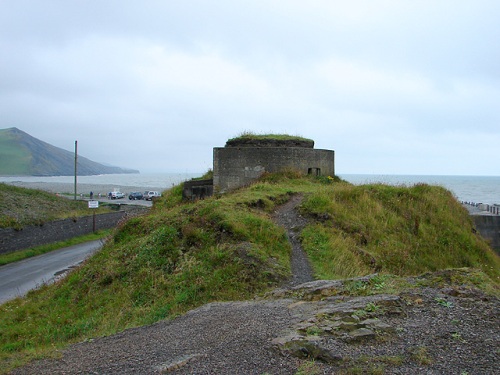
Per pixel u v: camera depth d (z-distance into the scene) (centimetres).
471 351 523
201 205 1460
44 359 658
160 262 1166
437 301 701
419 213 1583
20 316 1157
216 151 2088
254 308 789
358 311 651
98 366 587
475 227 1788
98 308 1058
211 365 538
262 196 1585
